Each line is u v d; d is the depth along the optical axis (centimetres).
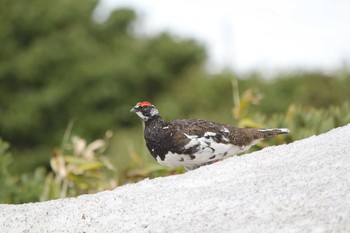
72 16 3594
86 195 859
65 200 851
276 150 877
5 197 1341
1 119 3209
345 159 783
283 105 2872
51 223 798
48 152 3092
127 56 3494
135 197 818
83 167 1307
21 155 3133
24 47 3503
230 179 816
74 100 3259
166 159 1055
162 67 3488
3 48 3412
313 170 779
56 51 3381
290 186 757
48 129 3216
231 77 3150
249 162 853
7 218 824
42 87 3356
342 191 723
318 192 733
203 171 855
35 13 3503
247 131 1076
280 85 3011
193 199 781
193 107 3175
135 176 1290
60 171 1309
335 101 2916
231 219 725
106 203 815
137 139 2495
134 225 758
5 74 3347
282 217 708
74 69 3331
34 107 3198
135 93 3403
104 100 3262
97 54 3441
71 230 778
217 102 3130
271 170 812
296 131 1280
